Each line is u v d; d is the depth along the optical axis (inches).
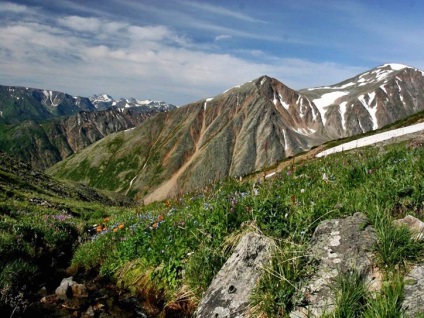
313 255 225.1
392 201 269.4
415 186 273.9
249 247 256.2
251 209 305.0
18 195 1353.3
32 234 548.4
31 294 350.9
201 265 292.0
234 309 223.3
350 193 306.5
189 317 269.6
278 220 276.7
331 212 269.6
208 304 240.5
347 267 207.6
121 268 397.7
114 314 307.4
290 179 447.8
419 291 175.6
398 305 171.3
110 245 476.4
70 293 350.9
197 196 488.4
